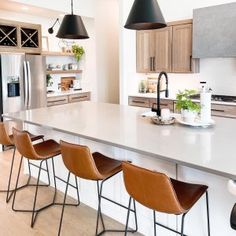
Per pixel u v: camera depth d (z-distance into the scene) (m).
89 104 3.91
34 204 2.79
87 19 6.04
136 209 2.49
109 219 2.74
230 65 4.56
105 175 2.17
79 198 3.10
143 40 5.25
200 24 4.29
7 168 4.10
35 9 5.16
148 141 2.04
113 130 2.39
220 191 1.96
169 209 1.63
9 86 4.80
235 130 2.32
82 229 2.60
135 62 5.52
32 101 5.16
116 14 6.60
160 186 1.58
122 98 5.45
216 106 4.19
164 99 4.76
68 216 2.83
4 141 3.04
